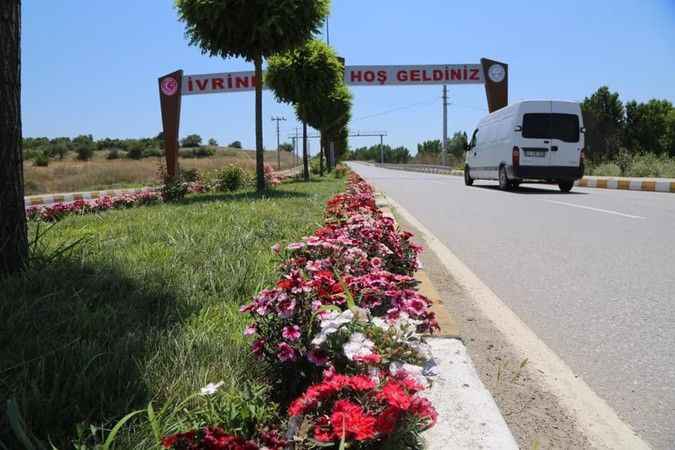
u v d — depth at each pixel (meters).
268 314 2.51
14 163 3.71
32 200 22.23
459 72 26.58
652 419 2.39
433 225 8.80
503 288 4.70
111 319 2.88
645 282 4.76
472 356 3.11
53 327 2.71
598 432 2.28
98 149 105.38
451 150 88.69
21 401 1.94
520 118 15.62
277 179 21.66
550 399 2.57
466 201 13.20
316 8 12.77
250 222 6.70
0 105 3.61
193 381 2.19
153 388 2.13
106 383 2.12
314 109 28.81
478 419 2.07
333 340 2.19
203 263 4.31
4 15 3.59
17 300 3.04
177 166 24.95
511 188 17.98
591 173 24.98
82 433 1.74
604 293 4.45
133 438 1.82
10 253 3.69
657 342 3.31
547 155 15.62
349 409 1.59
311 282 2.57
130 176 46.72
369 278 2.89
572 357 3.10
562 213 9.96
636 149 37.56
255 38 12.96
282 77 22.23
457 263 5.77
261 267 4.17
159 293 3.42
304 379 2.29
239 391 2.07
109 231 6.04
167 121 24.91
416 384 1.83
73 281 3.57
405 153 140.12
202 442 1.49
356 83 27.05
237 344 2.60
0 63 3.59
